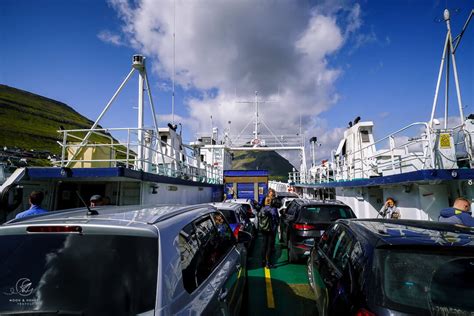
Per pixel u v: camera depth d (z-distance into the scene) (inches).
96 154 320.8
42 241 79.3
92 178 279.1
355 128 481.7
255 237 441.1
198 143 865.5
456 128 257.0
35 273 74.6
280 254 336.2
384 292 84.7
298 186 865.5
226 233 153.3
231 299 114.7
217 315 89.8
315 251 180.1
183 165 456.8
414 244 94.3
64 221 83.4
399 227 118.1
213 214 143.5
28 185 286.0
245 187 844.6
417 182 251.4
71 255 76.3
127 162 296.5
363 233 115.4
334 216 272.8
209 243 117.4
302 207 286.2
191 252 93.9
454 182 241.9
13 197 247.3
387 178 276.1
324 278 135.0
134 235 77.9
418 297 82.1
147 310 66.4
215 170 795.4
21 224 82.1
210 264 109.4
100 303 69.2
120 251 75.5
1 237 81.0
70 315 68.2
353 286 96.4
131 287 70.2
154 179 318.7
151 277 71.1
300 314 176.7
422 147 289.6
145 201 315.3
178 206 125.3
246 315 170.1
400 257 92.4
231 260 136.4
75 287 72.1
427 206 249.6
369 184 317.7
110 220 84.5
